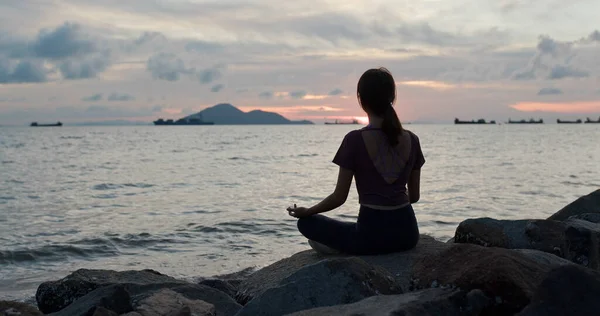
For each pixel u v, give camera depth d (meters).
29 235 12.55
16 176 28.77
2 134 150.62
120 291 4.54
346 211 15.45
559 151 50.09
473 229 6.05
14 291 8.33
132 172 31.02
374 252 4.95
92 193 21.03
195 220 14.35
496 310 3.59
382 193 4.83
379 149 4.75
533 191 19.98
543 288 3.21
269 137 115.75
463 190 20.28
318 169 32.66
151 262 10.05
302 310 3.74
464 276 3.79
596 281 3.20
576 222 6.36
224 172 30.62
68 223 14.21
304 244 11.36
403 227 4.90
